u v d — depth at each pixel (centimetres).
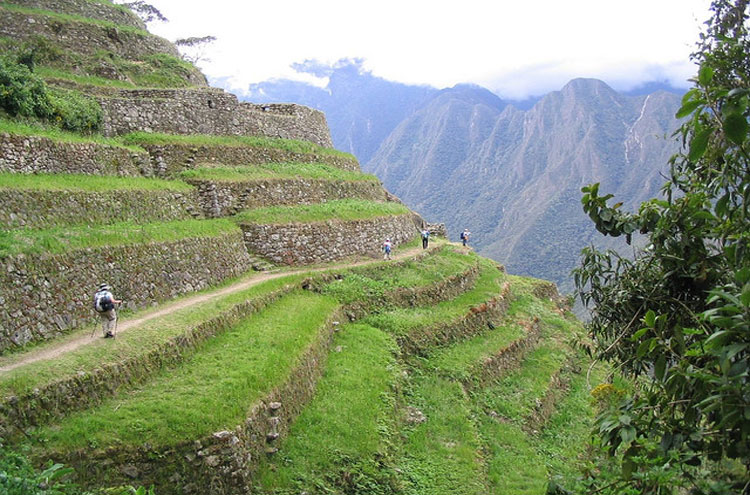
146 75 3628
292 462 1463
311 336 1989
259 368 1586
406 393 2125
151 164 2772
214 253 2384
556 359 3178
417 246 3856
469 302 3141
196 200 2720
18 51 2691
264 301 2230
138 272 1900
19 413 1114
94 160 2312
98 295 1523
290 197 3188
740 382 662
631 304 1063
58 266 1578
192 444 1224
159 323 1698
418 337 2553
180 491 1181
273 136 3872
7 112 2205
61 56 3259
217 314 1875
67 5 3653
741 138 703
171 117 3152
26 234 1586
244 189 2908
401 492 1574
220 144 3177
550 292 4594
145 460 1168
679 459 823
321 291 2609
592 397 2644
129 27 3912
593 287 1130
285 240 2825
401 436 1845
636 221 1047
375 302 2700
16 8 3319
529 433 2280
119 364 1379
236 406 1371
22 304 1429
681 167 1066
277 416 1498
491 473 1841
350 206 3441
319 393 1825
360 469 1540
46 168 2034
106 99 2848
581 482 1141
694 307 1006
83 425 1170
